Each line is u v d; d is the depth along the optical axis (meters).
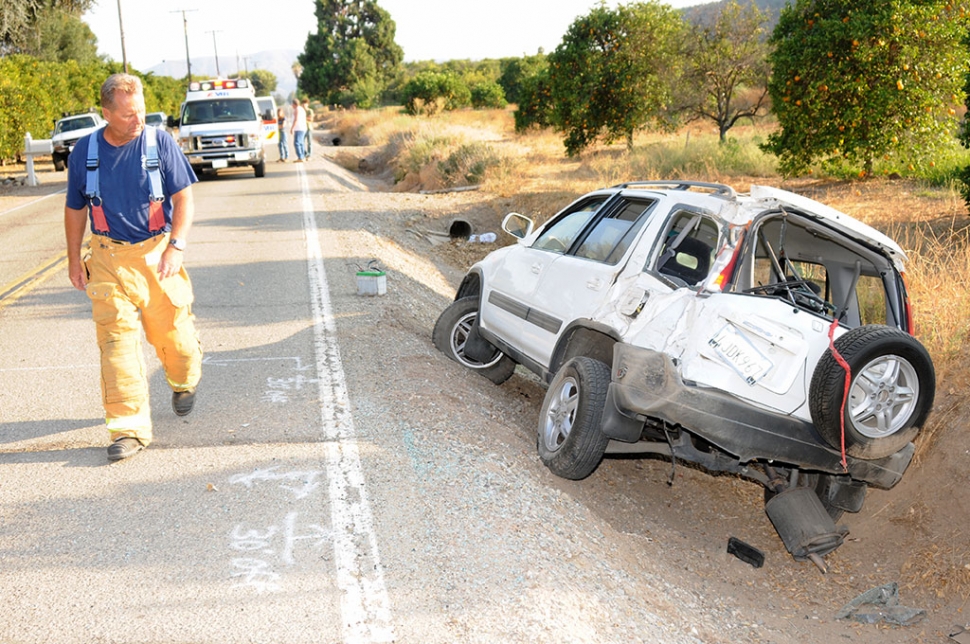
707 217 5.02
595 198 6.53
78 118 29.98
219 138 22.56
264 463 5.02
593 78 23.55
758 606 4.74
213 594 3.68
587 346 5.67
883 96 14.66
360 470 4.94
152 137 4.73
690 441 5.23
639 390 4.69
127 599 3.62
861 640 4.42
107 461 5.02
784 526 5.15
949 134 15.35
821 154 16.03
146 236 4.86
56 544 4.07
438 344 7.80
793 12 15.82
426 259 13.69
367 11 107.69
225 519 4.34
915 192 14.28
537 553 4.20
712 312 4.62
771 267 5.09
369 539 4.18
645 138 28.67
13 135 29.08
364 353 7.25
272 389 6.31
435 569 3.94
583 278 5.79
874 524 5.66
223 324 8.20
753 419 4.49
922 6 14.49
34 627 3.42
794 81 15.66
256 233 13.66
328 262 11.27
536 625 3.56
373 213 16.28
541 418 5.64
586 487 5.69
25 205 18.89
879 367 4.46
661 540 5.31
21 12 32.47
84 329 8.03
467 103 54.06
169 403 6.03
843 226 4.84
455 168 21.62
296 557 4.00
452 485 4.81
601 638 3.64
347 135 47.72
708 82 25.00
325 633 3.43
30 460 5.03
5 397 6.16
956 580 4.83
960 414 5.92
